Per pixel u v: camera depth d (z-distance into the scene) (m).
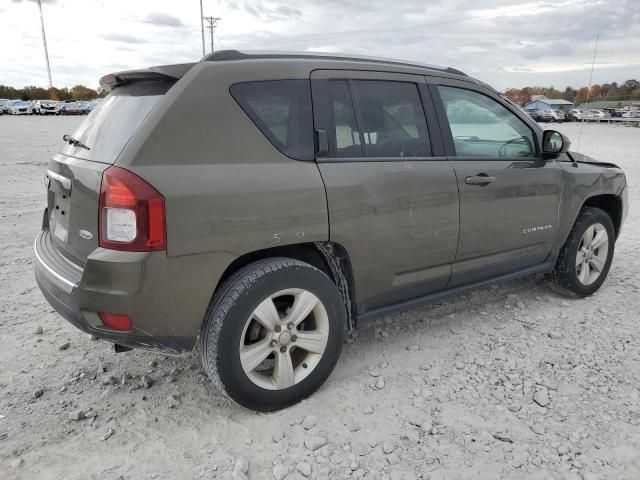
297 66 2.98
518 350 3.61
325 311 2.96
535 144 4.10
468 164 3.58
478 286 3.87
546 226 4.10
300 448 2.60
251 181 2.67
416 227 3.30
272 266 2.74
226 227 2.59
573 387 3.14
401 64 3.48
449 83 3.64
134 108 2.77
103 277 2.46
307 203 2.82
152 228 2.42
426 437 2.68
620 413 2.88
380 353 3.58
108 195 2.43
